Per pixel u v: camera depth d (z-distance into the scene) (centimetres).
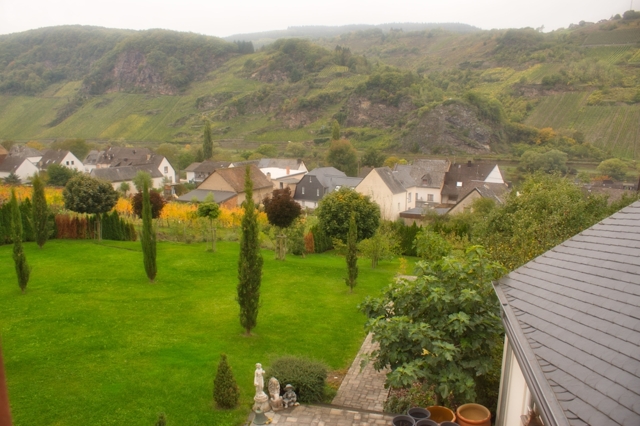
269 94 17150
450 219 4550
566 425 549
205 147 10738
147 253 2362
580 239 1066
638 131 10100
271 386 1295
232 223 4459
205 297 2223
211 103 18288
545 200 2258
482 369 1099
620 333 669
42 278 2362
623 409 527
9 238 3139
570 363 669
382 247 3173
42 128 18212
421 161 7256
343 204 3369
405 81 14475
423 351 1138
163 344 1681
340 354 1709
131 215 4547
